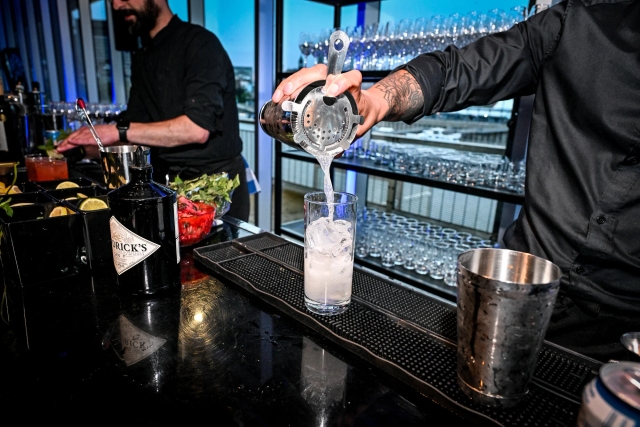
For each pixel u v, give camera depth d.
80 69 4.56
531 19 0.95
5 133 1.94
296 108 0.62
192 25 1.95
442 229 2.12
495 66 0.93
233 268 0.85
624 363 0.38
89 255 0.87
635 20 0.80
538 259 0.50
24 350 0.61
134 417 0.48
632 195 0.80
